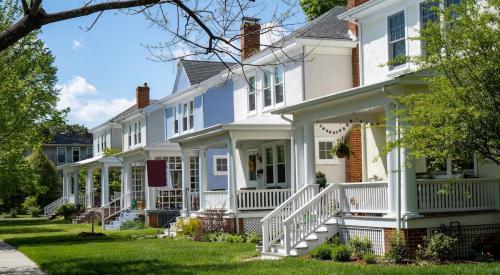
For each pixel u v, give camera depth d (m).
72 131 80.25
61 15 10.10
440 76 11.83
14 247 23.23
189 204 28.70
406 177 14.80
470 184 15.63
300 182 19.98
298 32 23.94
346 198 17.55
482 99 10.78
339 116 18.84
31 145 31.56
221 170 36.09
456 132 10.94
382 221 15.53
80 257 18.14
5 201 59.78
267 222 17.88
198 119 35.19
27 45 29.36
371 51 21.36
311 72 23.27
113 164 42.53
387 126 13.62
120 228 33.91
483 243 14.55
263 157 27.47
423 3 18.81
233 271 13.59
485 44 10.80
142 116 44.69
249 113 28.30
